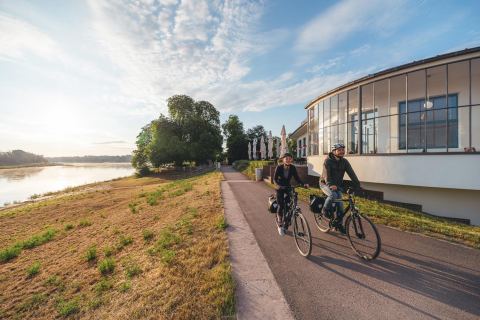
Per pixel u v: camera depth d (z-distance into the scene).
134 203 15.00
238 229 5.96
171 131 51.81
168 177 42.59
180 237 5.65
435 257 4.12
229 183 16.00
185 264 4.16
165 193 17.27
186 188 16.45
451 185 7.64
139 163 55.91
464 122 9.48
